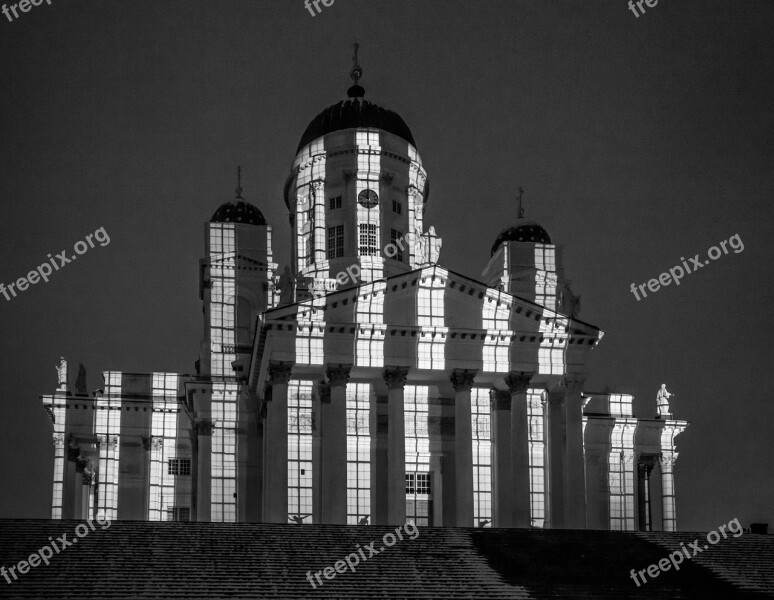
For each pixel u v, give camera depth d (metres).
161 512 79.94
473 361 70.50
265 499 68.38
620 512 84.94
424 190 88.88
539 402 78.19
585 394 86.00
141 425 81.12
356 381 72.56
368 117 87.50
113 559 50.78
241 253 82.69
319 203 84.94
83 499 82.25
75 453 80.19
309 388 75.56
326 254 84.50
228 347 81.00
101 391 83.38
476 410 76.62
